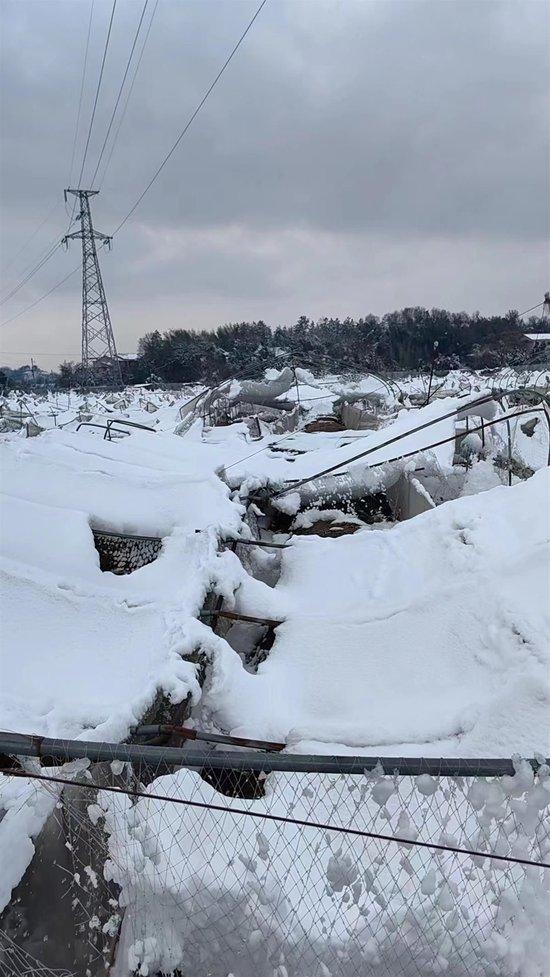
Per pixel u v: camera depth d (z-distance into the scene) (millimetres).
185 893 2660
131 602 5137
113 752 2447
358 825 2900
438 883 2662
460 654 4301
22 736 2492
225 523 6523
